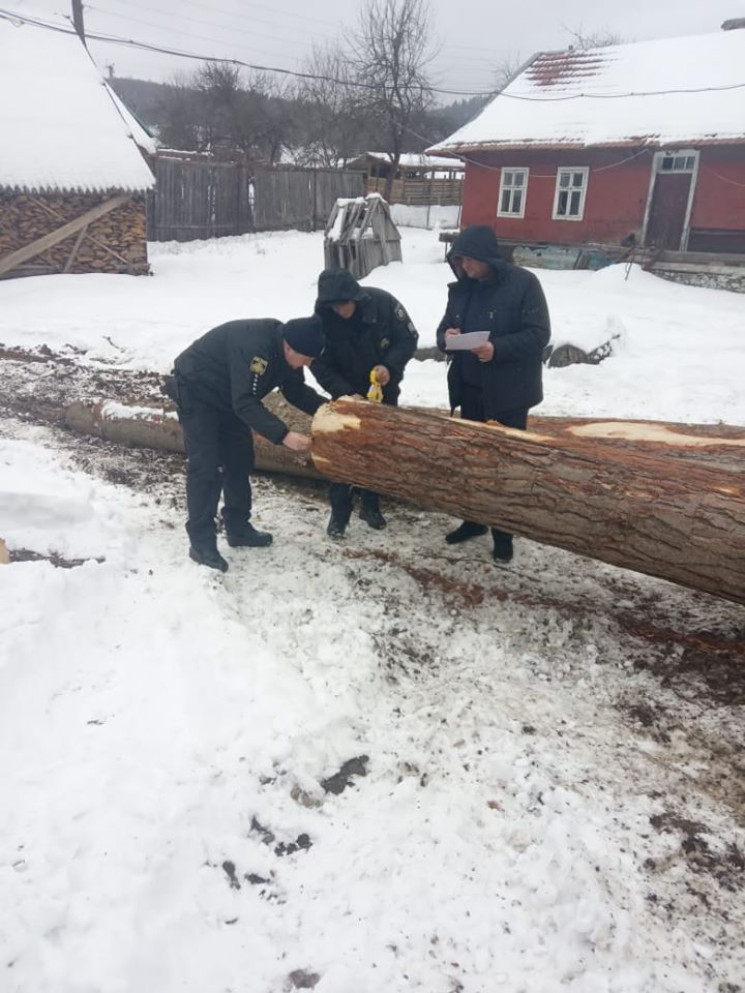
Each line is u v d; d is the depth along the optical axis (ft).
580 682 11.08
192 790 8.27
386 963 7.06
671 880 8.00
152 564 13.30
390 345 14.37
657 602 13.21
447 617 12.55
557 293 46.34
